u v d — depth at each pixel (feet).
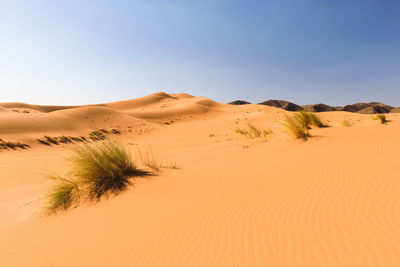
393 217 9.78
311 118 39.24
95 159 18.80
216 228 10.96
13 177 35.17
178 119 242.78
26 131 109.19
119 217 13.41
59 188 17.07
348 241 8.68
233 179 17.75
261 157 25.55
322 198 12.48
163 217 12.67
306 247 8.70
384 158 18.42
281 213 11.49
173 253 9.65
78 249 10.87
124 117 181.47
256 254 8.74
